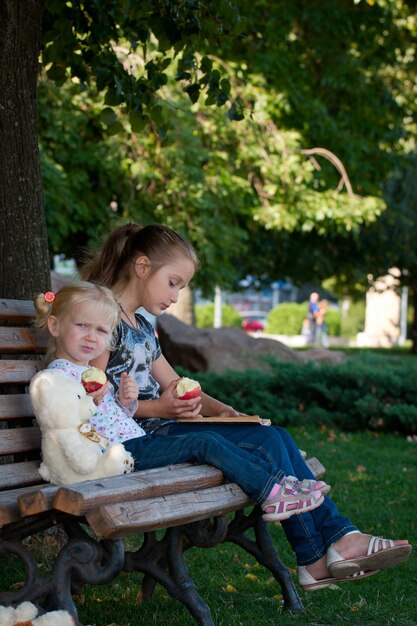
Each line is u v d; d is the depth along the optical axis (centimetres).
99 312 335
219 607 384
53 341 347
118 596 396
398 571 450
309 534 342
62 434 307
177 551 324
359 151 1327
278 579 379
